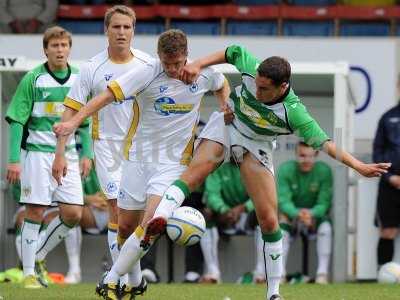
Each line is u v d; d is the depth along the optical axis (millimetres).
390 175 47000
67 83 38219
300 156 46938
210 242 46250
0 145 47438
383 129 47750
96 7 60500
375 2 61000
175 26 60656
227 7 60688
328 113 49375
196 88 29406
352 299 35250
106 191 34406
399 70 57062
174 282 47969
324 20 60812
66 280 46531
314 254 48656
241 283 45688
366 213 48562
